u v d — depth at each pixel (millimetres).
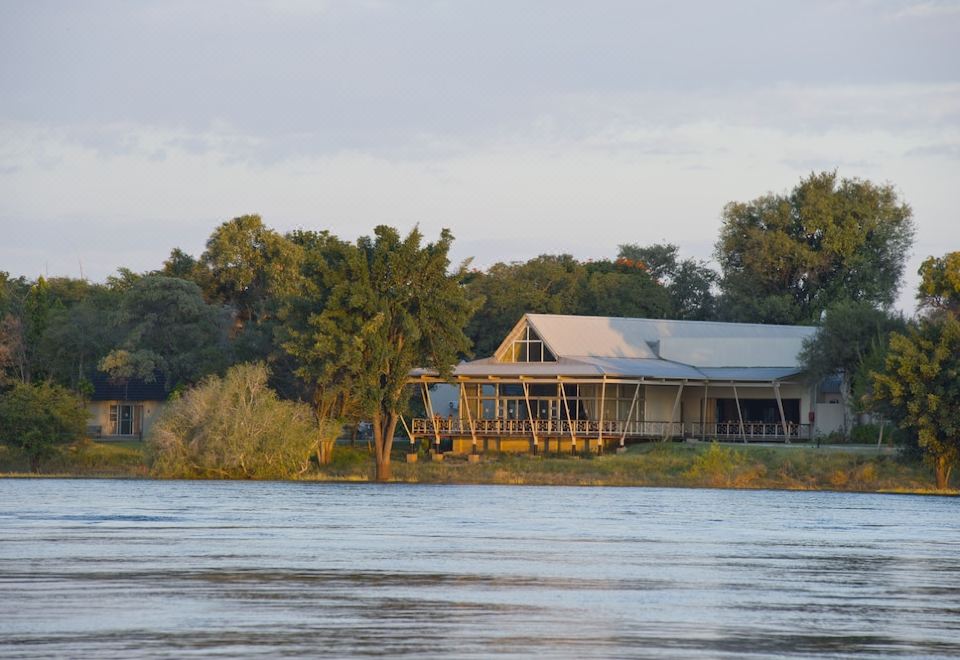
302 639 71875
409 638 72562
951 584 98000
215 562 103875
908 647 72750
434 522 142750
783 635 75625
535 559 109000
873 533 137125
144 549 112562
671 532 134875
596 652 69625
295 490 196250
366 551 113062
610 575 99750
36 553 108812
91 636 72000
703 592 91688
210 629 74500
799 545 124250
